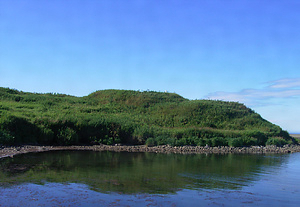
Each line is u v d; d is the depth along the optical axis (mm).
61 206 10320
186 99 62719
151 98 56969
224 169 19484
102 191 12422
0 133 25016
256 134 40281
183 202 11422
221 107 53156
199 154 28531
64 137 29516
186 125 43250
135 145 32812
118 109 48906
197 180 15523
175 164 20859
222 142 35875
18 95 49562
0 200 10648
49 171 15977
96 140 31719
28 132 28156
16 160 19125
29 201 10695
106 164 19438
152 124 40969
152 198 11742
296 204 11727
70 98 54625
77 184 13383
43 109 39781
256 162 23797
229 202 11688
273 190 13938
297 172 19172
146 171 17516
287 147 40156
